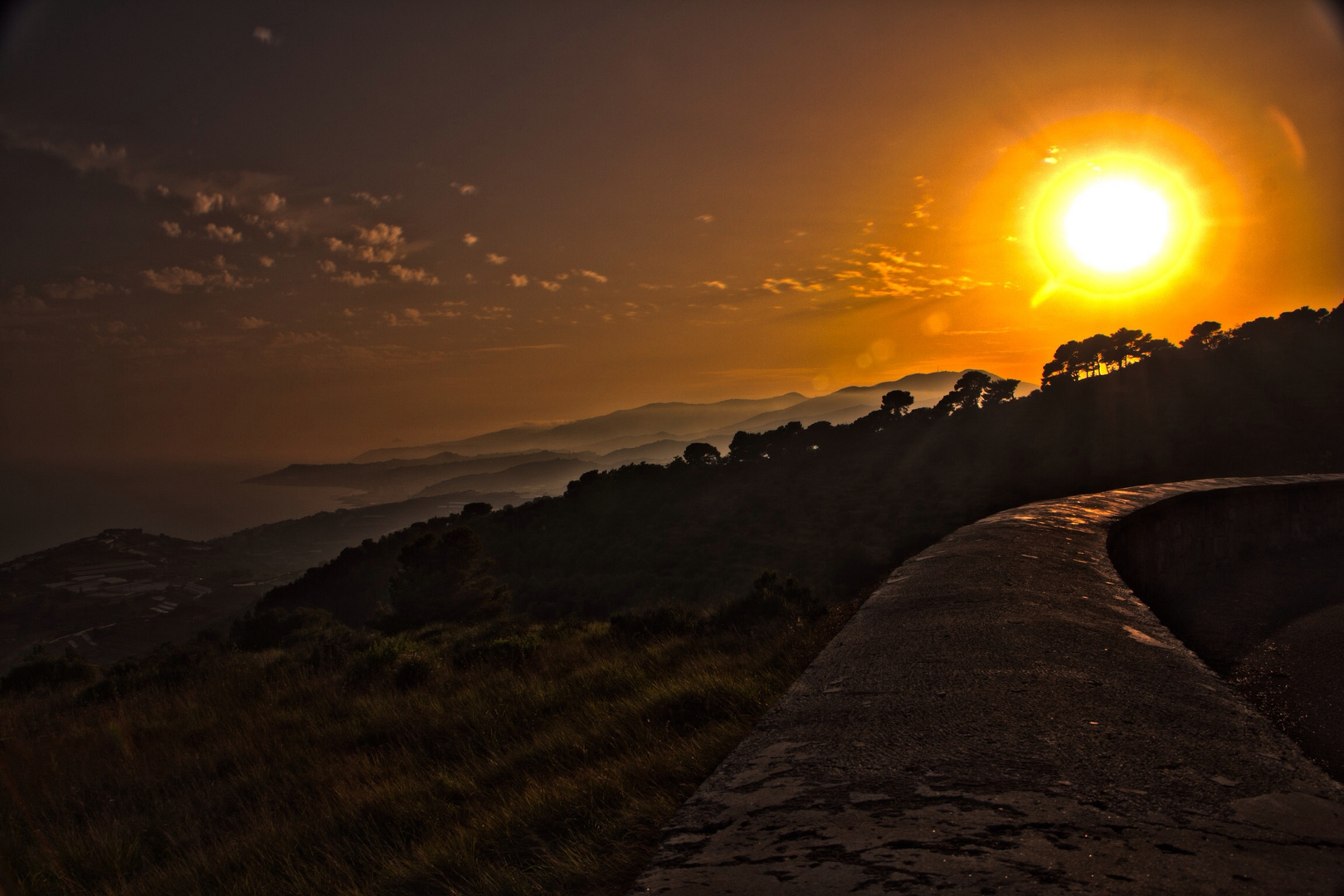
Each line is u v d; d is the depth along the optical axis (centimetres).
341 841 445
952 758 176
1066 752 176
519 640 1008
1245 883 122
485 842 351
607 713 553
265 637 2923
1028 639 267
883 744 188
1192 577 703
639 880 139
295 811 546
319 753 690
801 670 454
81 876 493
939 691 221
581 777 395
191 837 524
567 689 704
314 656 1327
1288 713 324
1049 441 6159
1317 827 140
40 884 479
